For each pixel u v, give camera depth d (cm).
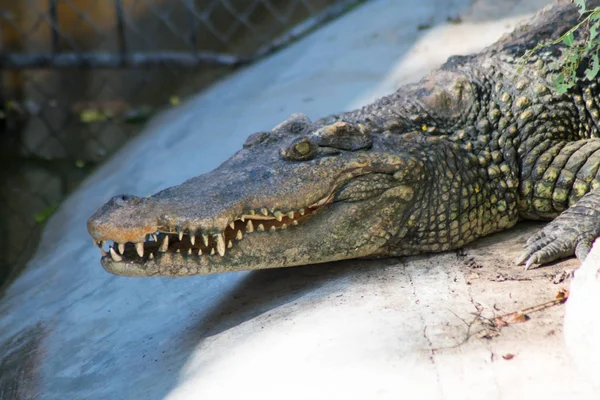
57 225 1058
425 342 547
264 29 1634
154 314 724
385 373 525
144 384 612
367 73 1095
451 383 506
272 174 650
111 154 1277
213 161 992
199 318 684
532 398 484
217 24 1706
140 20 1766
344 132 670
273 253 651
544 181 710
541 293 588
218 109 1183
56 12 1647
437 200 686
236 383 562
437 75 759
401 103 726
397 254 695
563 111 737
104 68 1552
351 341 564
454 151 698
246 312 665
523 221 741
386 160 666
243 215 631
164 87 1585
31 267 960
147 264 624
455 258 683
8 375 722
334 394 520
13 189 1318
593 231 637
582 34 766
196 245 642
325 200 655
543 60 755
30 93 1623
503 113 727
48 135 1500
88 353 704
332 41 1262
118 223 603
